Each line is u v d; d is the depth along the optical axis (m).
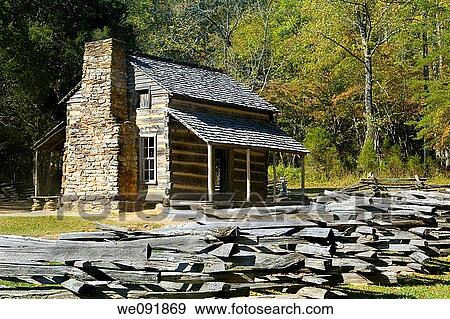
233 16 52.75
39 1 32.22
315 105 44.34
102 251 7.39
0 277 7.39
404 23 39.81
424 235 10.43
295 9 49.34
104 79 22.17
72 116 22.80
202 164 22.30
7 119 31.03
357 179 35.94
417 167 36.53
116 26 34.62
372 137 37.78
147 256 7.34
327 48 41.91
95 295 7.11
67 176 22.66
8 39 30.16
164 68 23.20
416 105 42.22
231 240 7.98
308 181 37.75
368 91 38.28
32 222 18.06
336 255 8.73
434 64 41.62
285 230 8.20
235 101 23.72
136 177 21.89
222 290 7.27
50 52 30.69
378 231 10.06
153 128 21.64
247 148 21.44
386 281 9.24
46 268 7.29
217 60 49.91
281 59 47.50
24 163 33.16
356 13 38.69
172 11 53.44
